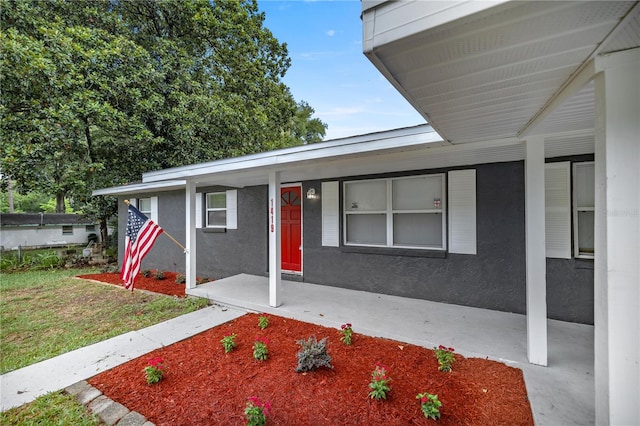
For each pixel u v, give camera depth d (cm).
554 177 379
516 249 405
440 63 139
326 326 386
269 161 423
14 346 361
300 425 207
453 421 204
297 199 626
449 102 191
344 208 554
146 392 254
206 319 435
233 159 461
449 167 448
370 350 314
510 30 112
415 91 173
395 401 226
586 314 366
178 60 1045
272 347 331
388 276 507
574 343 313
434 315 400
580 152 354
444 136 279
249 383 261
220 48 1193
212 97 1086
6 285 713
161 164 1091
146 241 504
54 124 816
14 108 816
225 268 719
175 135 995
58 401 247
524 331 343
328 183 568
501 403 221
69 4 910
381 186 519
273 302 445
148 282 712
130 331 398
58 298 590
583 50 130
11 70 731
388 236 510
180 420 218
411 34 115
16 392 260
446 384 246
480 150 331
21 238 1809
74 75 820
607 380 142
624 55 132
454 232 446
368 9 125
